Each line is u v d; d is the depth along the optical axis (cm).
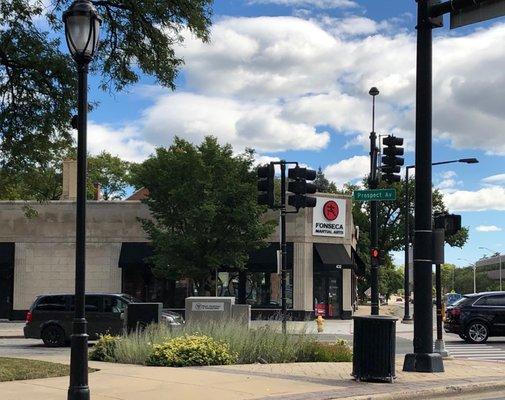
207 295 3238
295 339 1488
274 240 3544
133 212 3659
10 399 866
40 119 1355
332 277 3631
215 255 2992
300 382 1048
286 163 1933
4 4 1298
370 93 2762
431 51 1293
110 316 2128
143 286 3644
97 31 862
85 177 851
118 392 936
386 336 1076
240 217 2923
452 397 1035
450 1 1223
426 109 1284
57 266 3659
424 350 1248
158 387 981
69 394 816
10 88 1353
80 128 852
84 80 859
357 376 1084
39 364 1213
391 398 955
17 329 2969
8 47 1302
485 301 2350
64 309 2120
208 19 1454
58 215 3684
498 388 1118
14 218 3688
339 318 3606
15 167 1402
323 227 3609
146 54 1449
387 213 6588
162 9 1392
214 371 1183
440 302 1642
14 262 3666
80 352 823
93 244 3666
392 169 2414
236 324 1559
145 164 3100
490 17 1166
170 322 1909
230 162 3044
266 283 3544
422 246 1268
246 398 888
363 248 6500
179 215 3022
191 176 3005
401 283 10550
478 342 2317
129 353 1370
